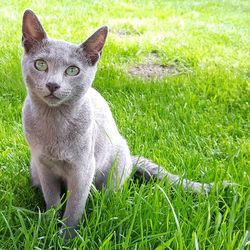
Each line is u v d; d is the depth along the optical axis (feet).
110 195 1.96
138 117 2.90
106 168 2.17
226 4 7.64
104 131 2.08
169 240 1.64
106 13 5.69
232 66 3.93
